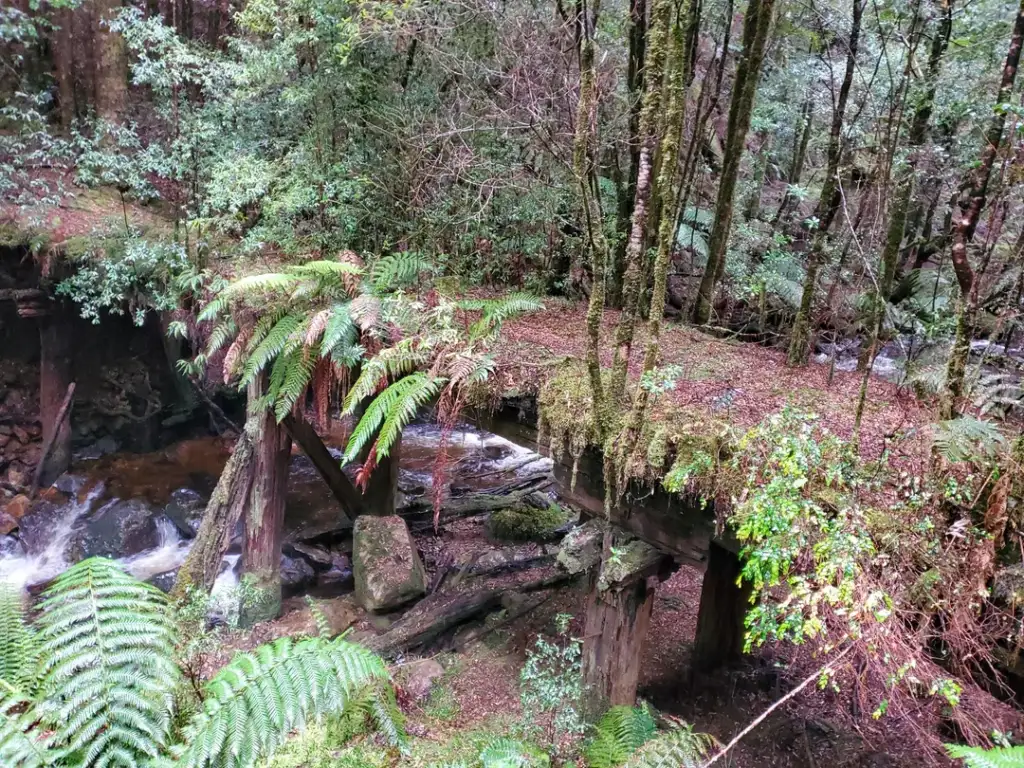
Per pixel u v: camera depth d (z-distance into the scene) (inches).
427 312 148.0
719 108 232.4
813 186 259.4
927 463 85.7
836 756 135.8
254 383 194.2
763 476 92.4
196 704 89.0
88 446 315.9
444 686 161.3
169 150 230.8
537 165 190.5
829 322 188.7
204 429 353.1
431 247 197.3
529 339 164.1
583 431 116.9
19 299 265.7
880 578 76.0
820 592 70.6
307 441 213.0
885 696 78.3
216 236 219.6
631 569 121.4
